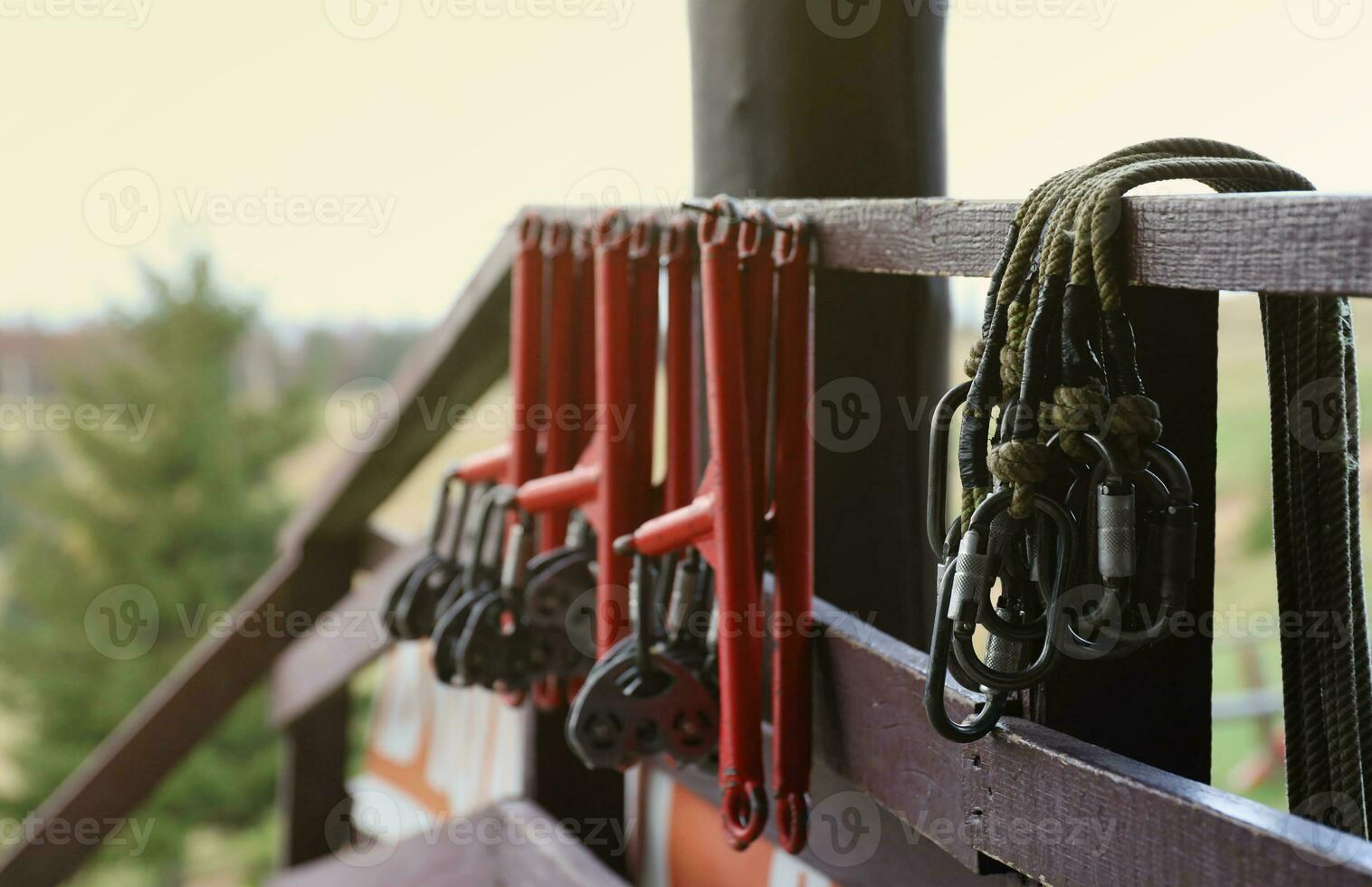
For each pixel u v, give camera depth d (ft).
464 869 7.00
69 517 36.19
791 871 5.39
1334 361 2.64
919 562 4.91
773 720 4.15
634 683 4.22
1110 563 2.52
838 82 4.66
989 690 2.96
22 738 35.94
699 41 4.90
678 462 4.66
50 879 11.05
